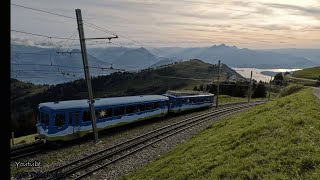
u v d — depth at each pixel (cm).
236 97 10056
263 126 1873
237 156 1495
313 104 2358
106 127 3325
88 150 2566
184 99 5291
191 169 1568
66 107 2808
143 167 2158
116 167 2152
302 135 1455
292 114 2039
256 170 1200
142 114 4009
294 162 1182
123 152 2528
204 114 4944
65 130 2786
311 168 1115
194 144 2373
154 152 2600
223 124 3162
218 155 1627
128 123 3709
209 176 1351
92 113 2894
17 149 2519
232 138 1928
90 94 2881
